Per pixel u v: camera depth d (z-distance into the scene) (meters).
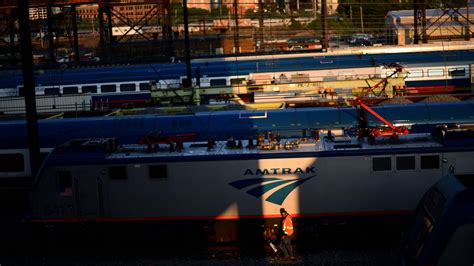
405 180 18.20
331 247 18.69
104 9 61.72
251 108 32.22
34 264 18.55
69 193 19.09
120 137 26.59
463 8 71.06
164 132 26.48
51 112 37.09
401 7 101.31
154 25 73.25
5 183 25.80
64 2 58.47
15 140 25.67
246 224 18.81
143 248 19.47
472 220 12.34
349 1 102.75
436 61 44.28
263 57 46.78
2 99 40.28
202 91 38.34
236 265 17.66
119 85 45.03
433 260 12.54
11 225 22.83
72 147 19.14
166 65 46.81
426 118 26.09
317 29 86.94
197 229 19.02
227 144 19.38
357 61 44.41
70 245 19.78
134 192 18.94
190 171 18.73
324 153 18.34
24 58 20.67
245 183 18.64
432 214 13.00
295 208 18.56
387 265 17.09
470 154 17.91
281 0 94.88
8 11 56.88
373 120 26.03
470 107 26.48
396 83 35.94
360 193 18.36
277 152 18.55
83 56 74.12
